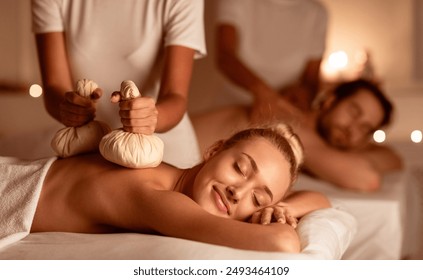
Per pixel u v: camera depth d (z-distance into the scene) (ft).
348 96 10.29
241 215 4.98
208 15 13.73
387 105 10.42
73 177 5.12
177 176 5.22
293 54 11.82
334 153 9.82
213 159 5.07
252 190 4.98
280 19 11.69
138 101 4.82
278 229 4.57
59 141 5.40
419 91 15.61
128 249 4.33
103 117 6.88
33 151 8.38
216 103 11.96
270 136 5.29
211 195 4.91
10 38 15.62
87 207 4.95
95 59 6.79
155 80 6.90
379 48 16.34
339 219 5.85
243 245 4.45
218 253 4.24
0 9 15.47
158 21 6.71
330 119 10.23
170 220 4.63
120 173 4.98
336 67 15.79
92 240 4.59
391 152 11.93
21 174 5.26
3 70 15.51
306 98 10.69
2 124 14.21
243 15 11.41
